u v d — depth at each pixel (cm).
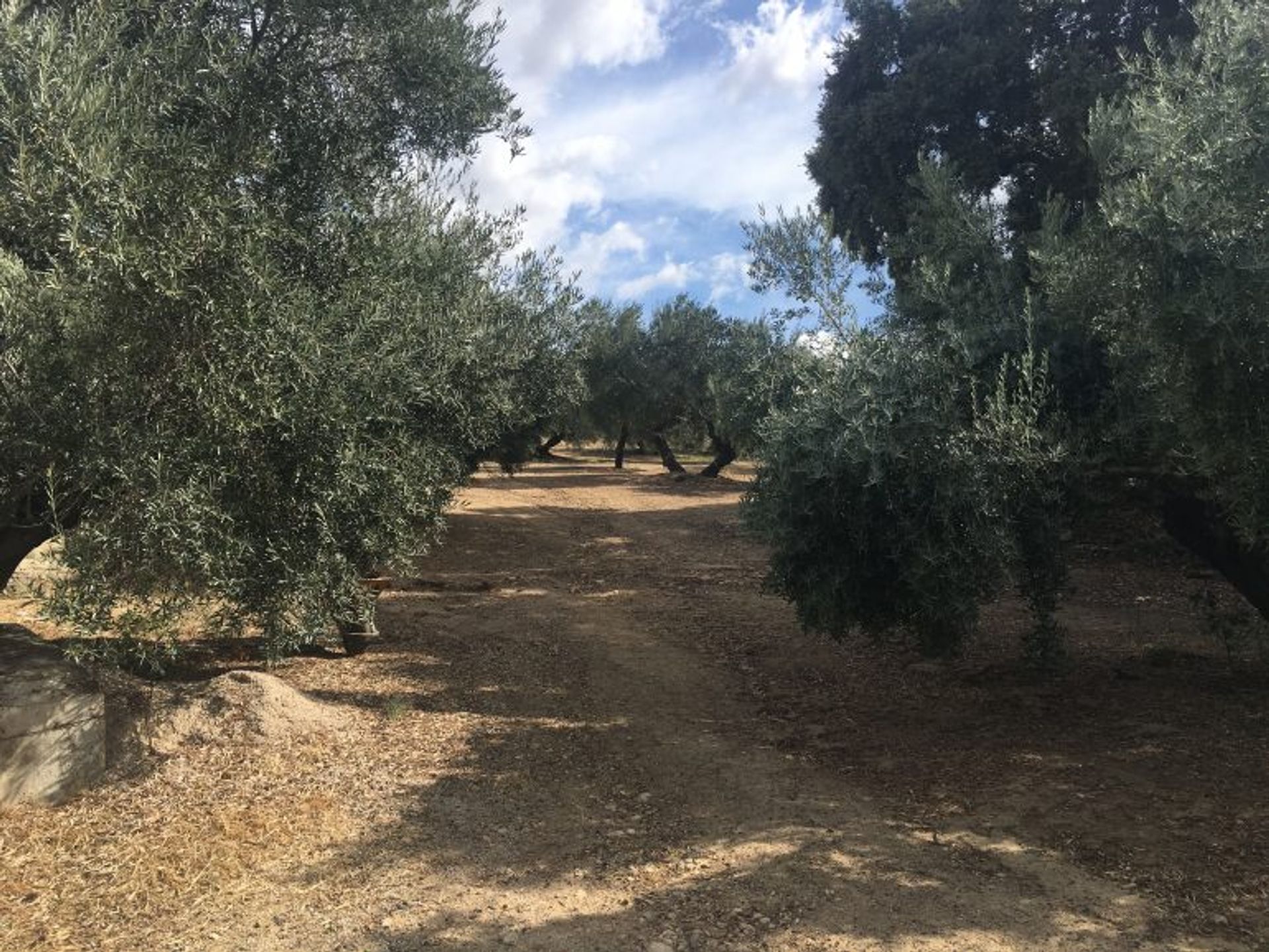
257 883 421
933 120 1444
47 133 429
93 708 534
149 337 462
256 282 485
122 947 363
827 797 525
